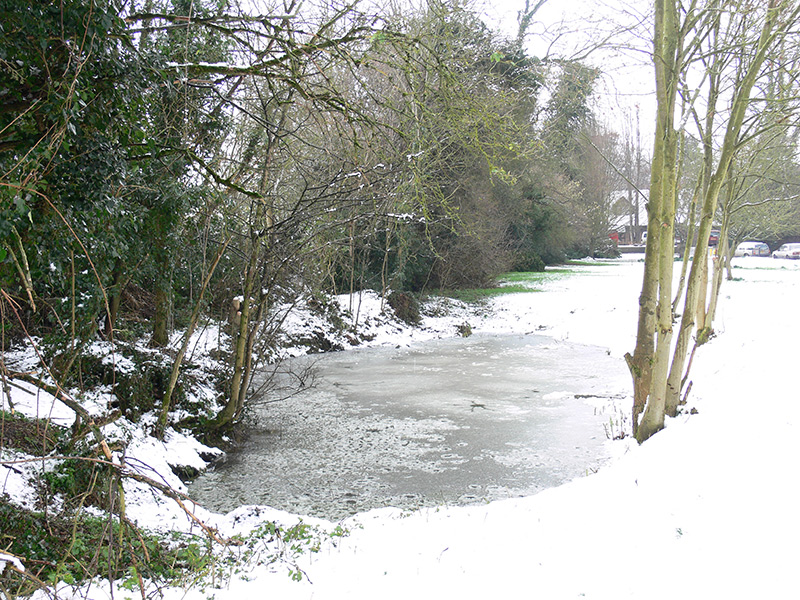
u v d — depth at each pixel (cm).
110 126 595
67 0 482
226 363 1268
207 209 935
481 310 2783
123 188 712
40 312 887
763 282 3036
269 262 1041
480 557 469
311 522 650
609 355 1923
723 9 821
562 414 1217
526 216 3909
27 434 657
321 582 451
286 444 1051
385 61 641
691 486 541
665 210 880
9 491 548
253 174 981
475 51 1218
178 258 1086
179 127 775
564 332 2403
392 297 2459
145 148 695
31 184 452
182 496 396
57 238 587
